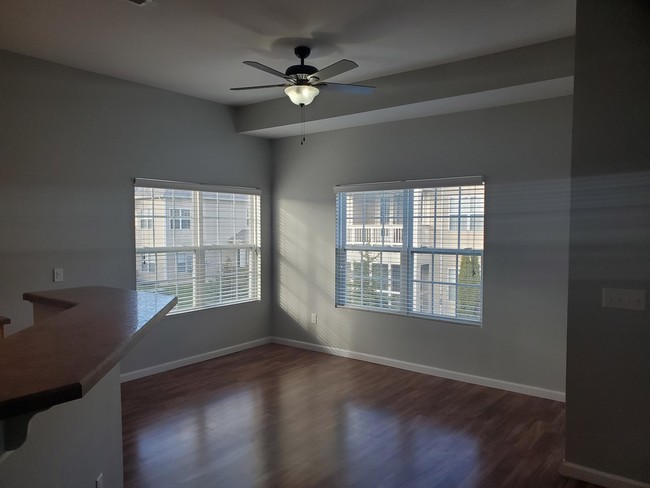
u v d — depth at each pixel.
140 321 1.39
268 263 5.67
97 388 1.71
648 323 2.46
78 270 3.88
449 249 4.36
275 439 3.11
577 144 2.61
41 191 3.64
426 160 4.43
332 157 5.12
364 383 4.23
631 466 2.51
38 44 3.31
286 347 5.53
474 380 4.22
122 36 3.18
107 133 4.06
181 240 4.73
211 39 3.24
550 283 3.81
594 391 2.60
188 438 3.12
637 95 2.46
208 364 4.83
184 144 4.68
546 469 2.74
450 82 3.73
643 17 2.44
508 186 3.99
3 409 0.75
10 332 3.47
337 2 2.69
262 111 4.97
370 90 3.36
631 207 2.48
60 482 1.38
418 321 4.55
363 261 4.96
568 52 3.22
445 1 2.67
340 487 2.54
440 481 2.61
